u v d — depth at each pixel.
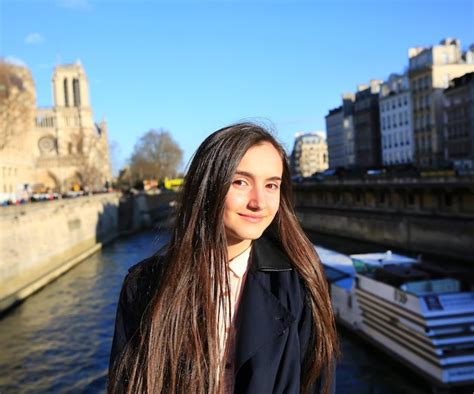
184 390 2.38
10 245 37.44
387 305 19.22
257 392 2.37
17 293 35.84
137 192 105.56
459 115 37.22
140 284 2.67
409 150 62.03
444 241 42.06
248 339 2.43
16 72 82.69
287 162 2.71
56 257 49.62
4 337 25.94
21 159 86.81
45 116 136.75
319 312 2.58
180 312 2.42
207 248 2.46
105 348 23.30
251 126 2.62
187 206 2.55
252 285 2.54
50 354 22.91
